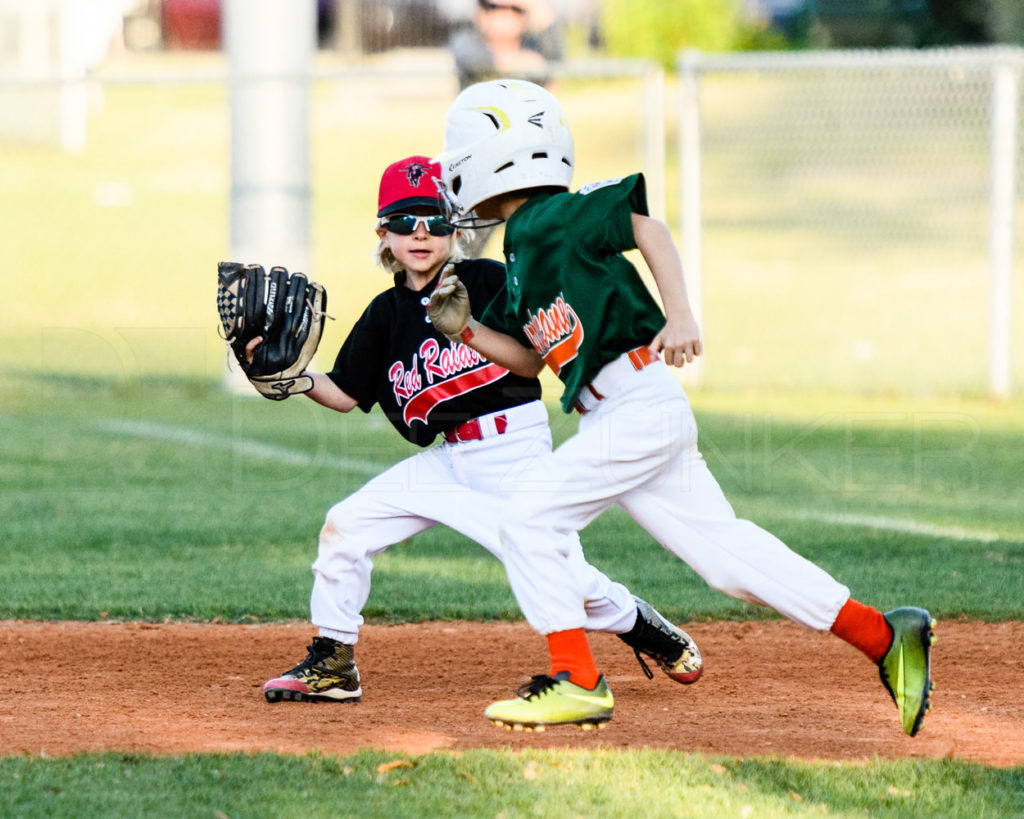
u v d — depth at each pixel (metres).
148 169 94.06
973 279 70.19
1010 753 14.45
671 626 17.22
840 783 13.08
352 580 16.47
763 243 79.50
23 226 78.94
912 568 24.59
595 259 13.88
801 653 19.38
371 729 15.08
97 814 11.95
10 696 16.52
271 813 12.02
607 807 12.28
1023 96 70.38
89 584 23.30
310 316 15.78
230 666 18.48
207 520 29.34
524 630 20.80
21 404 45.34
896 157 96.50
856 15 106.75
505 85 14.86
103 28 114.56
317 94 109.44
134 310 63.34
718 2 104.81
